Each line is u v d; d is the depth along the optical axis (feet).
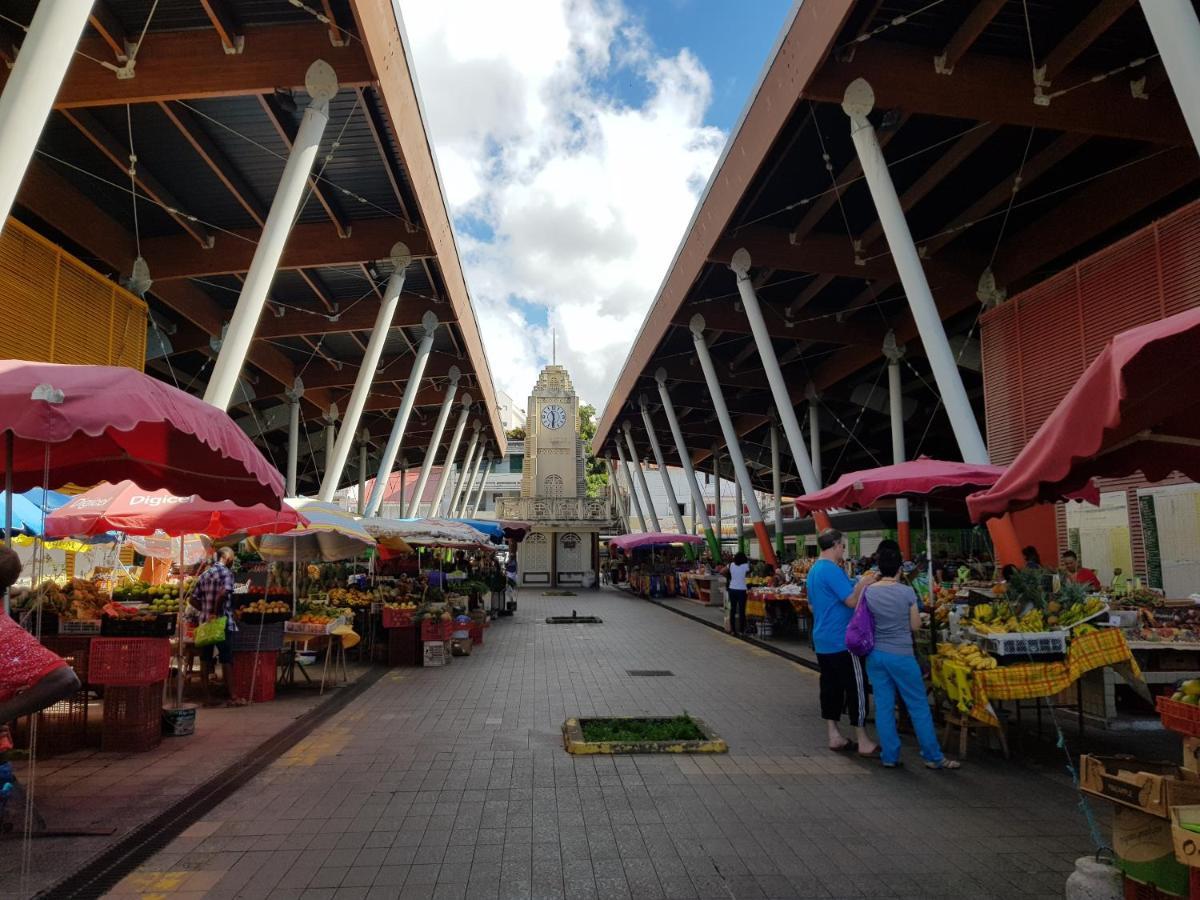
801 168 54.80
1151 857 10.97
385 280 68.18
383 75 38.42
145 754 23.08
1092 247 58.49
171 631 26.04
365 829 16.63
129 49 36.68
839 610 23.54
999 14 37.86
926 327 40.06
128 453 18.85
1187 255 37.24
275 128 44.06
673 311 79.87
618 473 232.73
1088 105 41.24
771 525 156.04
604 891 13.57
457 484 147.33
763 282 69.46
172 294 61.72
